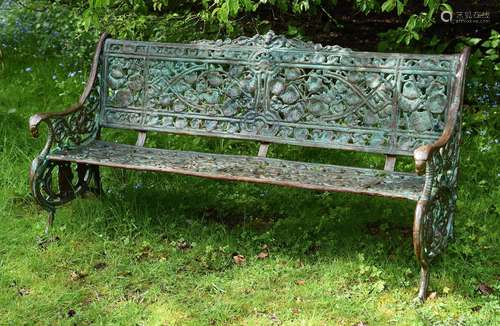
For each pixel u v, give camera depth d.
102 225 4.16
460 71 3.72
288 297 3.44
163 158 4.10
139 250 3.93
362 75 3.96
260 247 3.96
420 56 3.85
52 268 3.73
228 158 4.15
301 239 4.04
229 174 3.78
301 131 4.10
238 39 4.25
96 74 4.42
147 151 4.26
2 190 4.58
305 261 3.82
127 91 4.43
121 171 4.77
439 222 3.59
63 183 4.24
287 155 5.10
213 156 4.18
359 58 3.97
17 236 4.05
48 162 4.05
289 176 3.77
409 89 3.86
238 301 3.42
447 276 3.59
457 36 6.39
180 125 4.34
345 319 3.26
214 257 3.84
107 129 5.33
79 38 6.40
